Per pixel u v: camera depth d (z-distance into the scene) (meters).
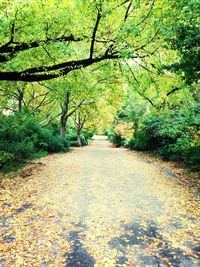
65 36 10.48
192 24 8.07
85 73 15.38
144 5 9.66
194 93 15.68
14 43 9.60
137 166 14.62
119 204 7.70
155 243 5.29
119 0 9.16
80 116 38.94
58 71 10.69
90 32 10.18
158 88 13.25
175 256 4.79
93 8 8.86
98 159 17.92
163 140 17.00
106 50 10.24
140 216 6.78
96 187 9.62
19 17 8.91
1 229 5.92
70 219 6.52
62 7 8.94
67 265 4.48
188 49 8.30
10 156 13.64
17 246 5.13
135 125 28.02
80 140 42.88
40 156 18.52
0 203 7.71
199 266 4.48
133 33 8.49
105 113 38.25
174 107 18.80
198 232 5.83
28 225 6.14
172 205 7.62
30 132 20.08
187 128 13.65
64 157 18.97
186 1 7.50
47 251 4.95
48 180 10.69
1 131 15.45
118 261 4.63
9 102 29.83
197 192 8.87
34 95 30.77
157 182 10.45
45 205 7.55
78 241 5.36
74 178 11.14
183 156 14.04
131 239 5.47
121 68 12.46
